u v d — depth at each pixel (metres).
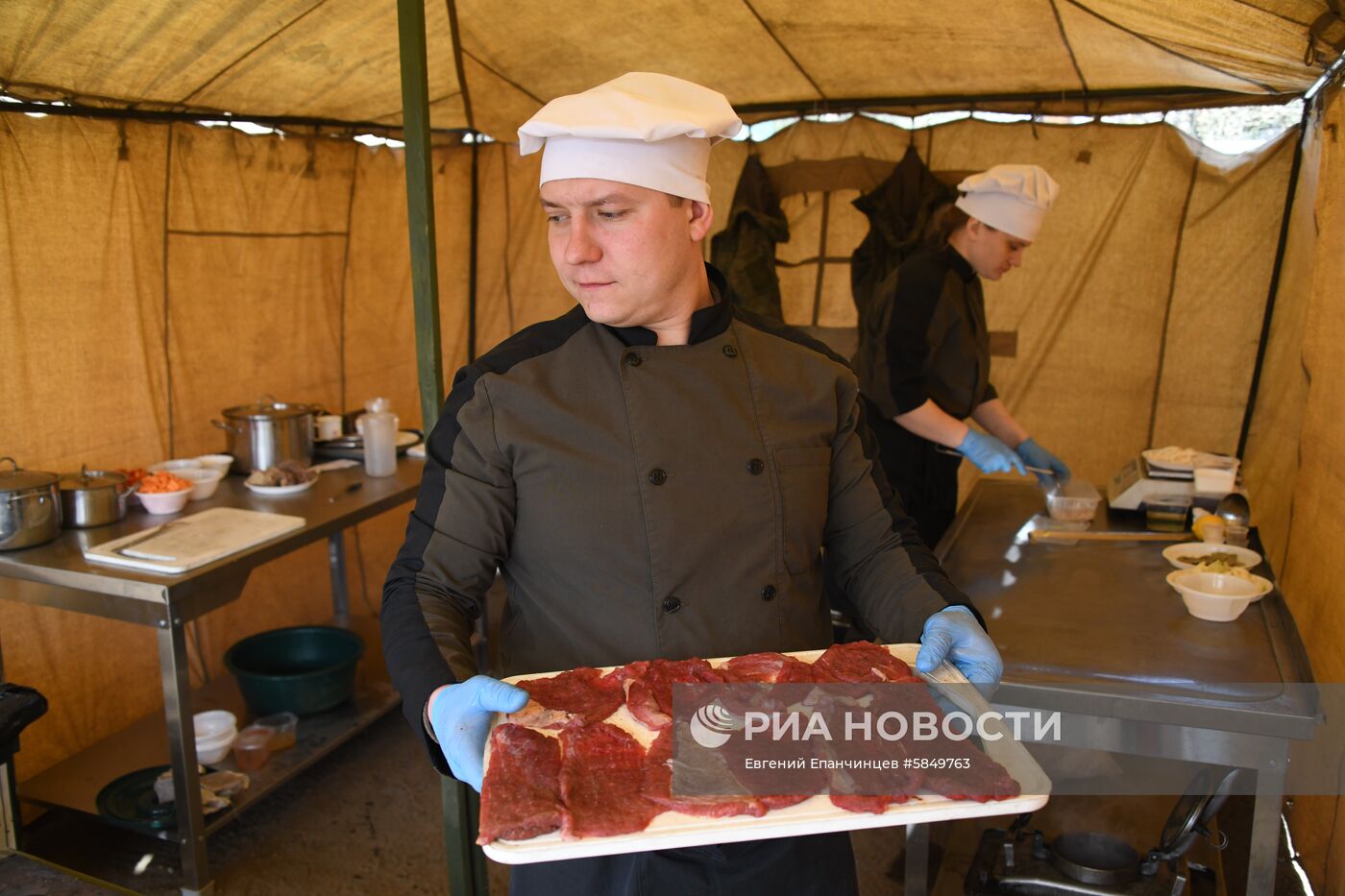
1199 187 3.97
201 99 3.41
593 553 1.47
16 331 3.06
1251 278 3.96
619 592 1.48
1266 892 1.84
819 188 4.42
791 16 3.10
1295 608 3.10
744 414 1.51
